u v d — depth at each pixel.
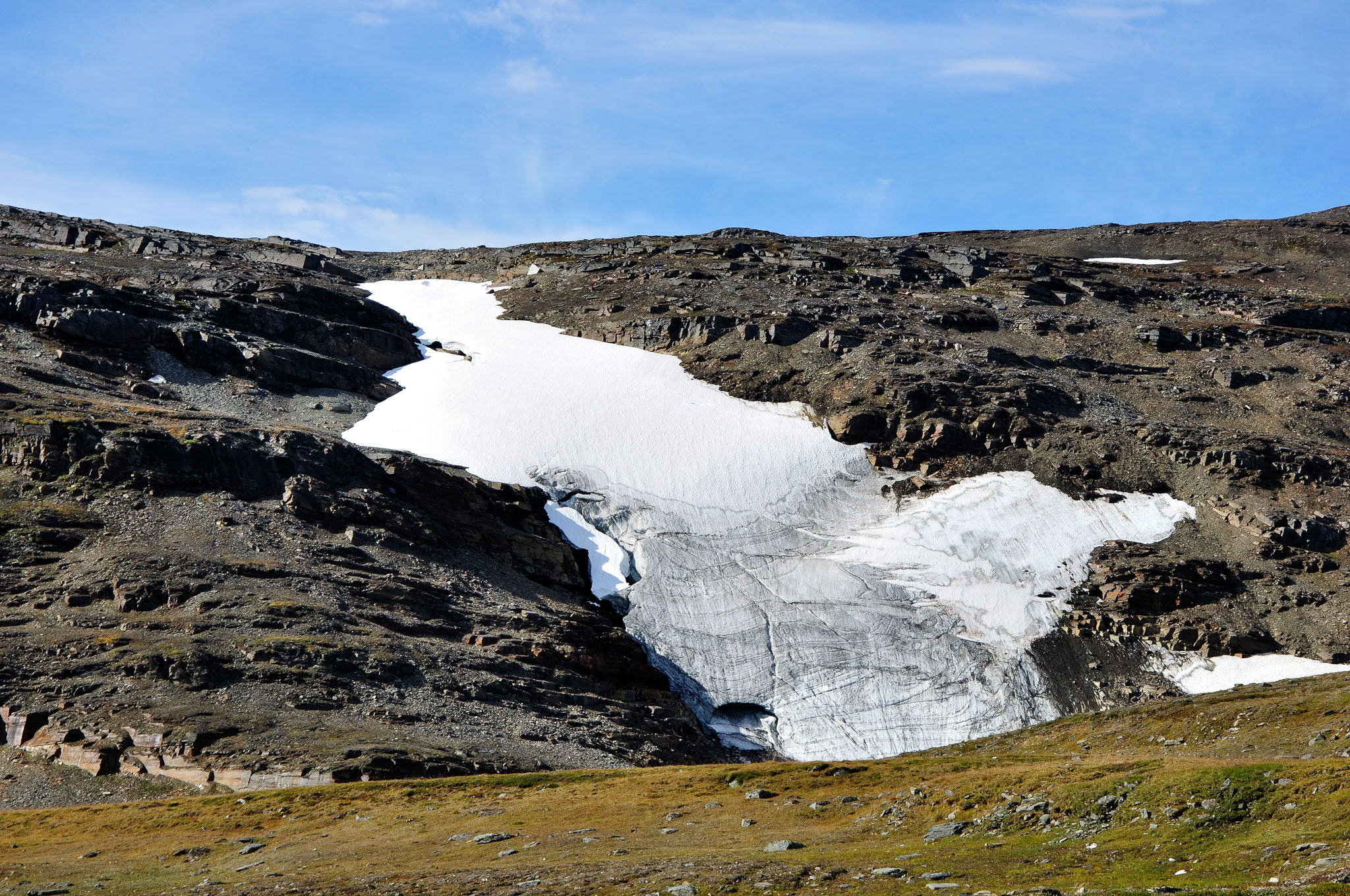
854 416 135.00
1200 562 108.50
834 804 42.62
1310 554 109.56
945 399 138.00
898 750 90.62
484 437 133.38
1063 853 31.12
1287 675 94.62
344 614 81.81
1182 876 26.94
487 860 38.12
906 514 122.62
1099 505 120.62
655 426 138.00
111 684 67.56
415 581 91.62
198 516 90.00
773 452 133.00
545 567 108.88
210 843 46.31
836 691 97.56
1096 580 108.69
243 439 101.81
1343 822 27.64
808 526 121.69
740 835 39.62
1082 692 96.19
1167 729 59.56
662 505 123.44
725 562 115.00
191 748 61.25
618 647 96.06
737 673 99.94
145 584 78.19
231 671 70.50
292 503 96.12
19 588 77.31
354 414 136.50
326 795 53.28
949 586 110.50
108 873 41.72
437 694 75.62
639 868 33.50
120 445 93.25
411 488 108.56
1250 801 30.84
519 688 81.06
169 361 129.50
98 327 125.12
